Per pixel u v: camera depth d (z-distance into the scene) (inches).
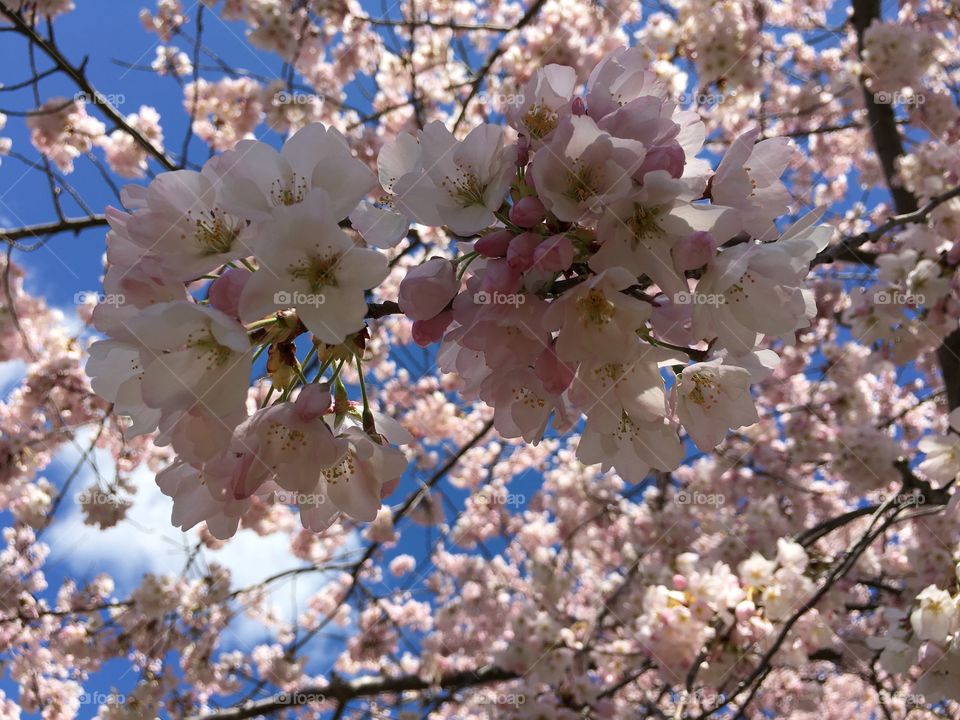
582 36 242.1
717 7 216.7
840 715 265.4
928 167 196.5
